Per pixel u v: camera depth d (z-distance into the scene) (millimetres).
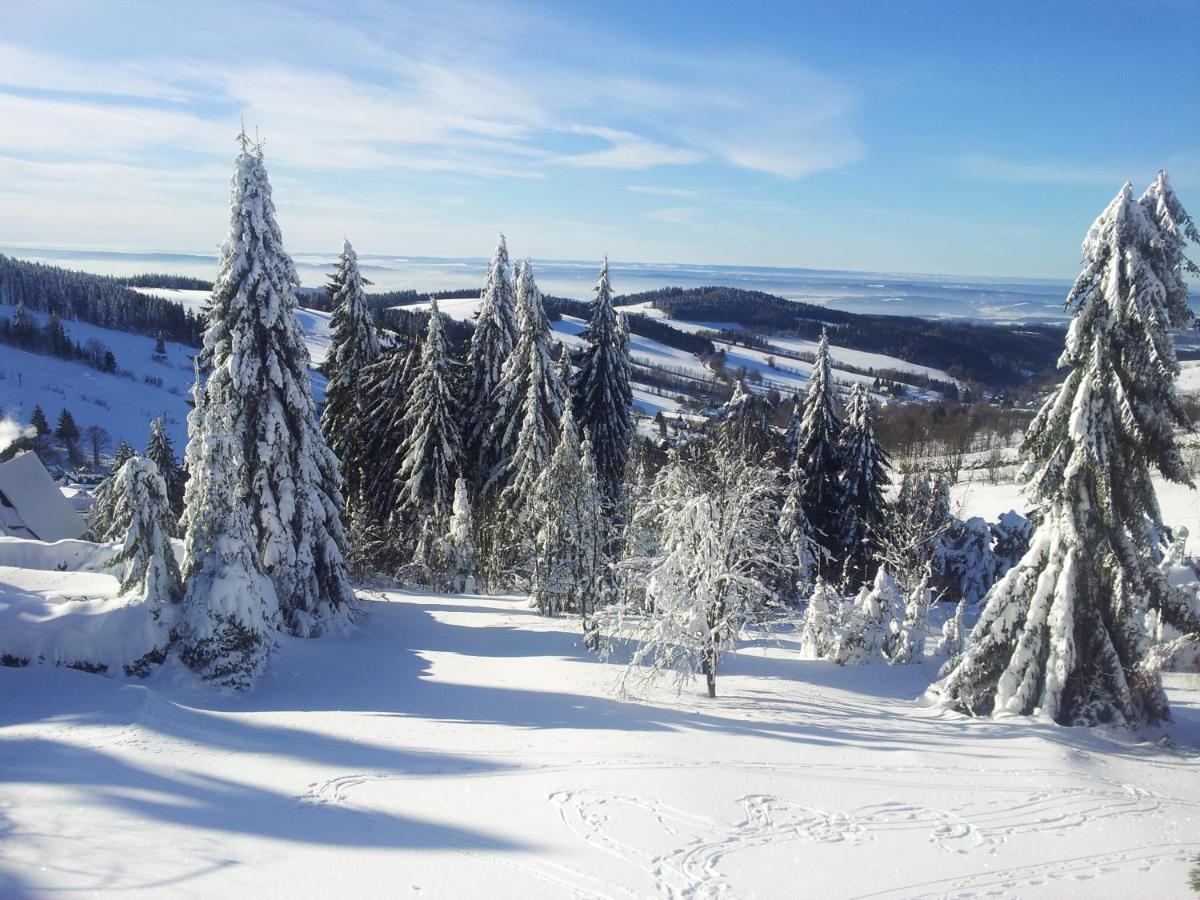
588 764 13688
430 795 12273
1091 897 10023
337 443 37062
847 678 21312
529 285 36438
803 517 31953
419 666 22109
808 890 9875
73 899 9047
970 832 11594
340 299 36844
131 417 109688
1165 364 15617
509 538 35281
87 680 17938
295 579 23609
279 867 9930
